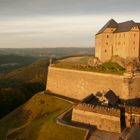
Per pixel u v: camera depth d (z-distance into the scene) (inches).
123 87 3230.8
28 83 6013.8
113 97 3139.8
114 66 3892.7
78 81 3865.7
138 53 4097.0
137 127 2198.6
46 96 3961.6
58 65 4493.1
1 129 3415.4
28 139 2571.4
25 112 3732.8
